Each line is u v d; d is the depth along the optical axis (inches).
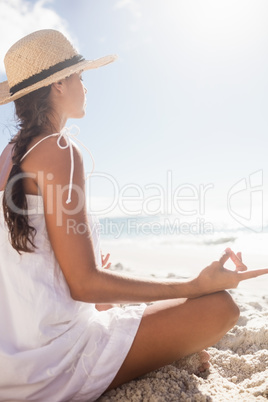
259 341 90.7
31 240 58.1
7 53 65.5
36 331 57.2
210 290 63.4
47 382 57.2
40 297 57.7
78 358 60.3
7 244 58.5
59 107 64.8
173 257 298.8
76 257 56.6
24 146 59.5
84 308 63.2
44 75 63.1
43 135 60.6
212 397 64.7
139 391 62.8
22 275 57.9
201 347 67.1
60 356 58.5
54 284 59.0
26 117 62.4
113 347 61.2
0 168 65.6
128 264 263.0
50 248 59.3
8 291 58.2
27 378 55.7
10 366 55.2
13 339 57.7
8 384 55.8
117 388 64.9
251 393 66.1
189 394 65.1
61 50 64.6
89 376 59.7
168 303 66.1
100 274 57.7
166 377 69.1
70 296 60.3
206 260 274.8
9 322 58.1
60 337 58.8
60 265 57.7
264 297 136.2
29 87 61.2
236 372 78.7
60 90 64.0
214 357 83.1
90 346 60.8
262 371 78.0
